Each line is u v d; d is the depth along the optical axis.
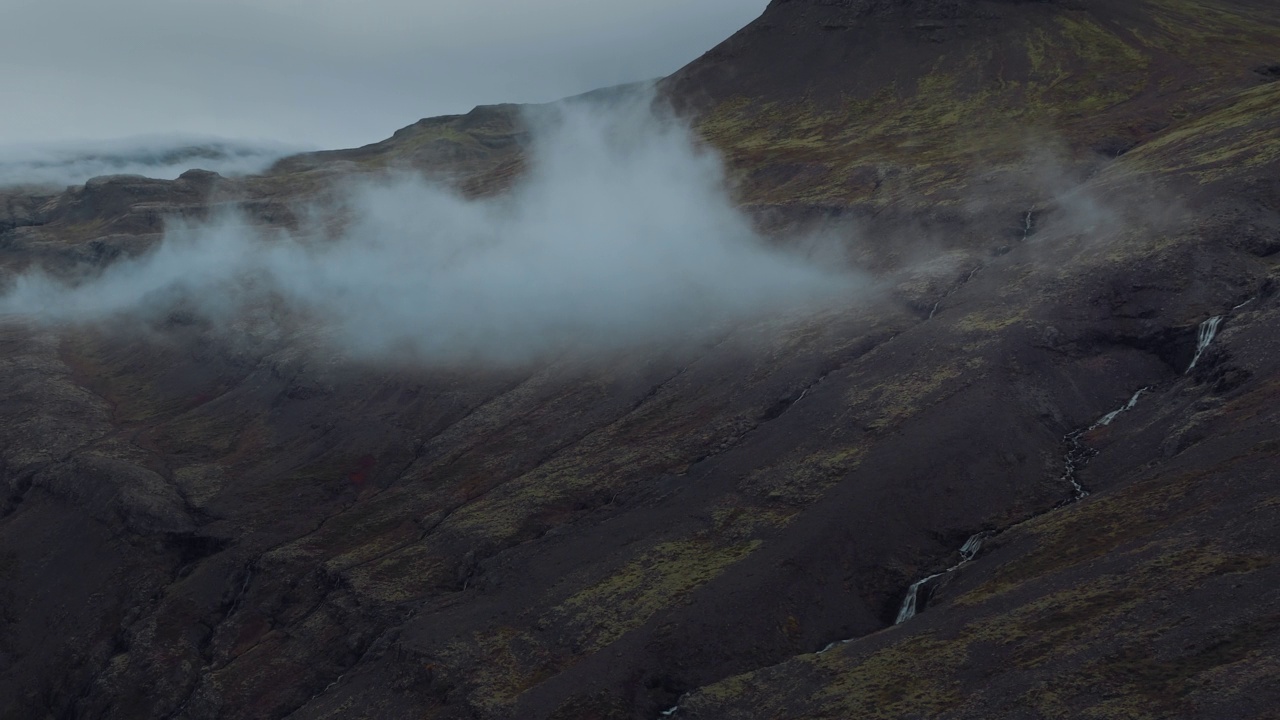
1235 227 125.19
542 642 106.50
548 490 139.25
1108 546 86.50
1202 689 66.69
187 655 148.50
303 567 152.00
